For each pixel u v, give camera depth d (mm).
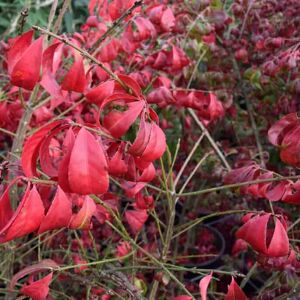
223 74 577
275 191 359
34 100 421
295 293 394
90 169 246
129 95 284
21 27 347
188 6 555
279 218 333
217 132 650
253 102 646
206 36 565
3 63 516
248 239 324
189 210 668
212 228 697
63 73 442
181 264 601
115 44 432
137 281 441
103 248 565
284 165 593
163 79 476
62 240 521
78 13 1211
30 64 281
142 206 383
